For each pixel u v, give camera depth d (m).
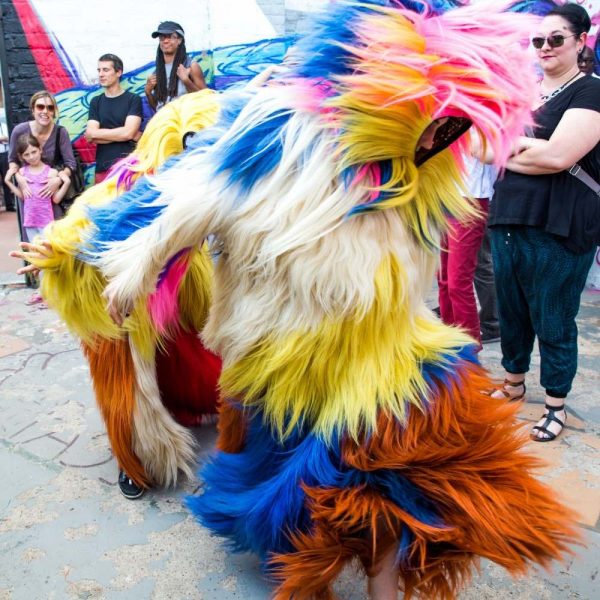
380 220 1.61
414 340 1.78
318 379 1.73
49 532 2.42
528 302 2.91
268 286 1.69
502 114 1.44
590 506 2.54
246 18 5.82
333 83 1.49
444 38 1.38
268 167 1.58
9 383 3.67
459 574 1.86
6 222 8.16
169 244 1.71
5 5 5.77
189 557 2.30
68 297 2.19
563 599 2.10
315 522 1.71
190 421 3.02
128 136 5.44
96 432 3.14
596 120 2.51
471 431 1.76
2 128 8.66
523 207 2.72
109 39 5.95
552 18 2.57
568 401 3.38
